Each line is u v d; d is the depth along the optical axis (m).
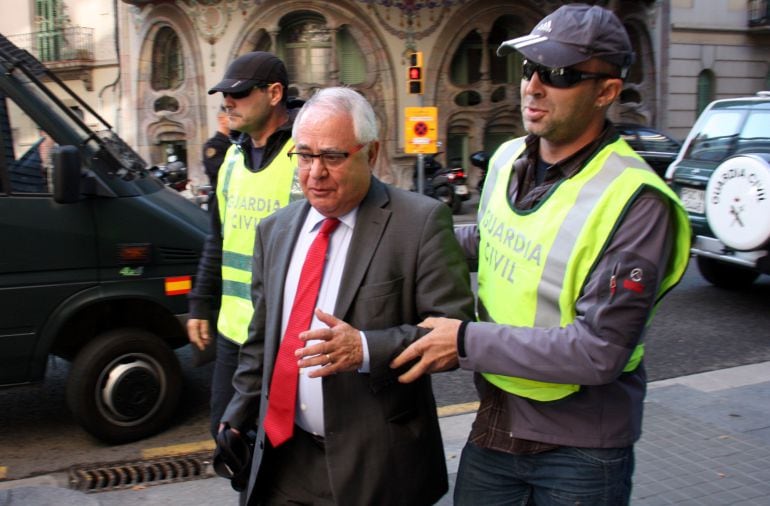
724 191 6.41
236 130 2.90
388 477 1.95
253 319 2.26
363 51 18.47
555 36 1.74
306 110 1.93
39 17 21.58
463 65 19.55
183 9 19.06
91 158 4.09
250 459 2.26
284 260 2.09
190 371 5.41
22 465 3.91
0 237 3.79
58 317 3.95
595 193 1.71
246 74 2.80
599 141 1.81
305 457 2.10
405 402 1.99
